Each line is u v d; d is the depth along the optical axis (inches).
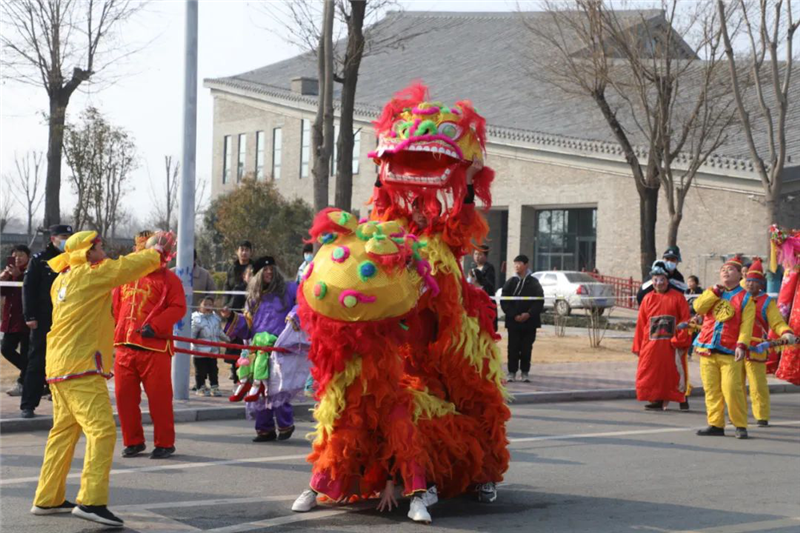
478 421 272.4
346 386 253.3
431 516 267.4
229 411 456.1
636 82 1063.6
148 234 356.5
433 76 1792.6
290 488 301.3
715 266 1221.7
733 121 1086.4
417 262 252.8
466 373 267.9
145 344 344.8
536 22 1185.4
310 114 1845.5
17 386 494.3
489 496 283.4
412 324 257.4
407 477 252.7
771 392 616.7
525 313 597.0
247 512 268.7
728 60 919.0
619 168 1337.4
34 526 249.3
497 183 1518.2
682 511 278.2
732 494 302.4
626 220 1339.8
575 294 1269.7
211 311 514.6
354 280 243.4
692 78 1099.9
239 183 1916.8
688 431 435.8
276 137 1975.9
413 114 267.4
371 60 1980.8
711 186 1214.9
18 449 362.3
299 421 450.9
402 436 251.0
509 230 1504.7
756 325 458.6
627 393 566.3
